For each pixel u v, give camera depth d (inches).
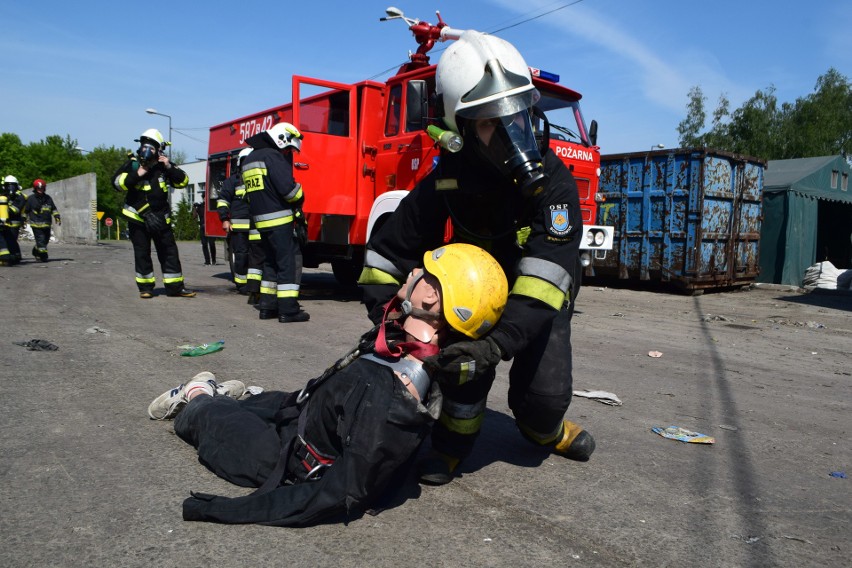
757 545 94.8
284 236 282.7
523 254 103.9
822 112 1793.8
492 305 93.7
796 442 146.3
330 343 239.0
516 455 130.2
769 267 620.1
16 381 169.9
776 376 216.4
